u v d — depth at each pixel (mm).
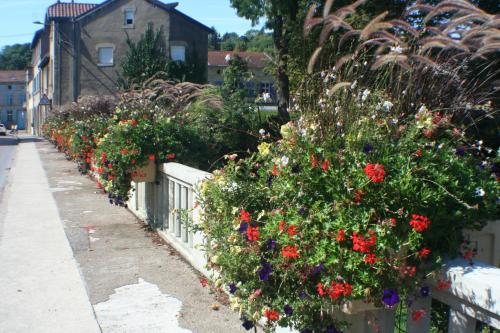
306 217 3117
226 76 14852
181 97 10336
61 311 4789
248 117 11859
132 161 7543
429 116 3375
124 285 5465
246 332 4320
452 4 3311
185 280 5598
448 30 3404
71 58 36812
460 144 3543
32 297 5137
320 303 2986
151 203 8133
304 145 3279
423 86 3777
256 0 18125
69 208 9984
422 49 3469
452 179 3062
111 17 36469
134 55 35438
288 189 3281
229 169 4258
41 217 9094
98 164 8367
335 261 2826
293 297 3182
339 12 3508
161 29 36062
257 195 3840
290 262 3109
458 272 2715
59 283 5539
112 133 8023
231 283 3684
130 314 4719
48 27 46781
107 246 7027
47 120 37562
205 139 9195
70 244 7148
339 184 3004
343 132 3350
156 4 36031
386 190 2889
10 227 8273
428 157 3119
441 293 2859
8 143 40188
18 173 16812
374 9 10398
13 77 104000
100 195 11664
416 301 3033
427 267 2895
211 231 4125
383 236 2797
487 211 3203
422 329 3004
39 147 33156
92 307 4883
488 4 8555
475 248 3281
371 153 3102
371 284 2789
